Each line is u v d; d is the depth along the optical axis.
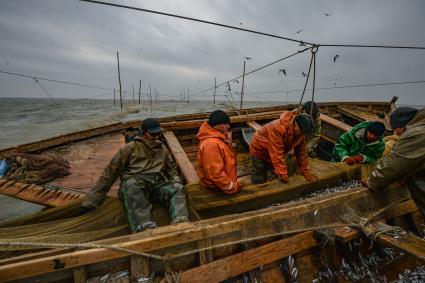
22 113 43.38
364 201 3.28
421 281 2.85
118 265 2.24
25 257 2.08
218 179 3.10
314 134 5.64
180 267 2.40
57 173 4.24
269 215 2.72
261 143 4.29
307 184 3.95
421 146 2.54
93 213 2.93
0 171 4.04
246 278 2.58
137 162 3.21
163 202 3.22
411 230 3.69
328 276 2.86
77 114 40.62
